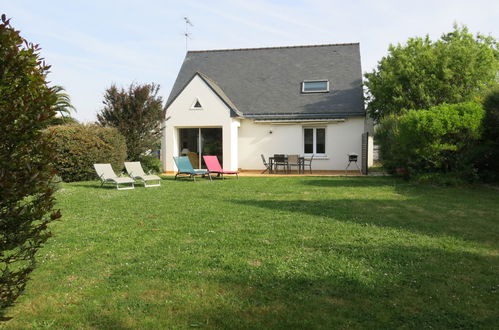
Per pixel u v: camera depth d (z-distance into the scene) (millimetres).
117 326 3396
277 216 8117
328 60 25297
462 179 13883
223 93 23516
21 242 2662
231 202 10219
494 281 4348
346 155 22094
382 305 3752
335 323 3412
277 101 23344
